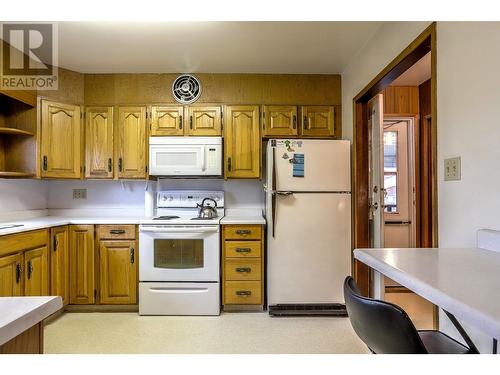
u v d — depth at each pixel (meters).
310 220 2.87
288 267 2.86
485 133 1.28
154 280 2.84
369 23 2.27
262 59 2.92
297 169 2.87
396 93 3.60
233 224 2.88
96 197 3.44
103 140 3.15
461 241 1.41
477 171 1.32
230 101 3.23
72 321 2.68
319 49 2.71
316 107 3.21
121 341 2.32
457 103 1.44
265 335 2.42
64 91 3.07
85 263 2.88
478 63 1.31
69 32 2.41
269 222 2.89
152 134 3.15
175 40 2.55
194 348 2.21
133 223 2.89
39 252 2.46
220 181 3.47
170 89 3.22
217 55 2.83
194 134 3.16
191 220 2.92
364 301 0.84
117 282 2.89
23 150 2.80
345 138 3.13
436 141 1.60
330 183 2.88
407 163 3.68
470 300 0.66
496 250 1.18
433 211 1.62
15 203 2.94
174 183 3.46
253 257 2.88
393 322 0.77
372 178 2.81
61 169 2.97
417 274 0.87
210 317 2.78
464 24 1.39
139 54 2.81
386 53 2.21
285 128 3.19
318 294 2.87
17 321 0.59
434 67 1.61
